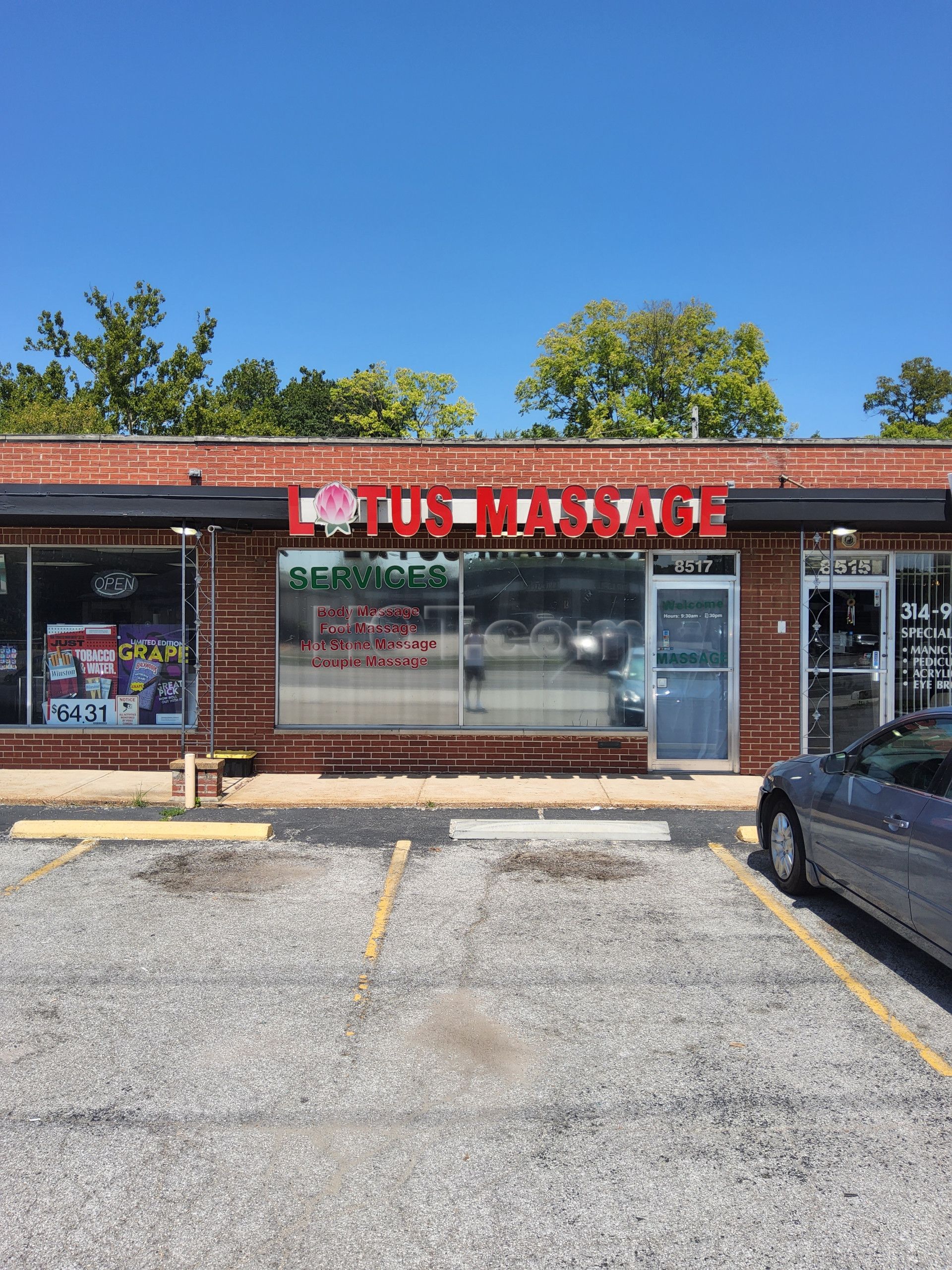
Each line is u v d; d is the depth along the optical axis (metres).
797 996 5.36
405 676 12.00
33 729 12.03
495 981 5.55
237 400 57.91
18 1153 3.79
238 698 11.95
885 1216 3.41
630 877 7.71
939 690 12.07
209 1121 4.03
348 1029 4.91
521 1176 3.65
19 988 5.41
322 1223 3.36
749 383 41.75
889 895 5.61
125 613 12.09
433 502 10.62
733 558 11.97
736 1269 3.13
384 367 52.31
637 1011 5.15
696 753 12.07
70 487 10.68
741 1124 4.04
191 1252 3.20
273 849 8.55
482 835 8.98
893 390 57.34
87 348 39.44
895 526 11.12
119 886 7.39
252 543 11.90
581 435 41.34
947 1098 4.27
